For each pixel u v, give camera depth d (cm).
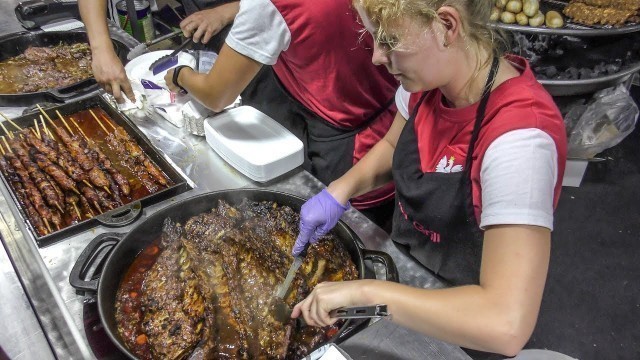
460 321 105
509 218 107
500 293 104
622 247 315
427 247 157
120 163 196
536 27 308
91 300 142
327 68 193
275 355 128
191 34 251
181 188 181
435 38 107
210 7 299
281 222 159
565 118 332
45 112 214
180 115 210
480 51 119
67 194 183
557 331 271
